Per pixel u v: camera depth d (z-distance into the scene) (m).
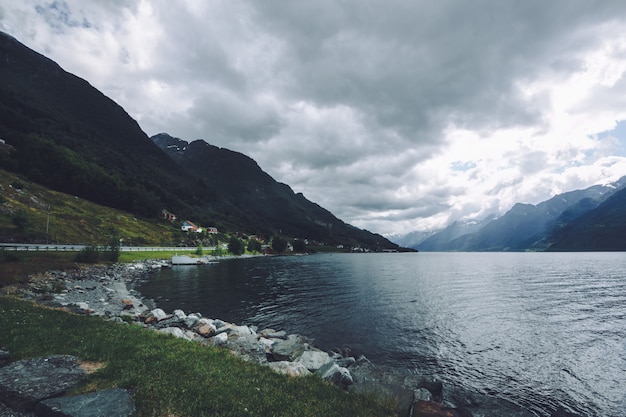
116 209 161.50
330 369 16.84
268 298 48.59
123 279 58.88
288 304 44.38
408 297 51.94
